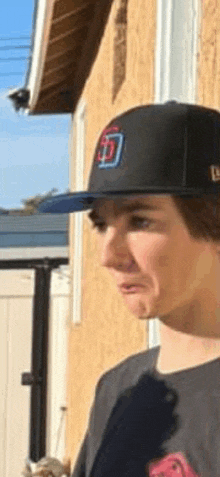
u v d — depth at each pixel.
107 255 1.35
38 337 12.16
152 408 1.42
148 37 4.28
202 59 3.14
